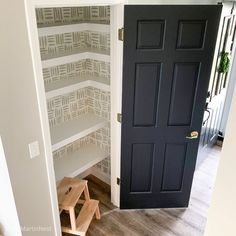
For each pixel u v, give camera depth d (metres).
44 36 2.36
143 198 2.83
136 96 2.31
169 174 2.71
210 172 3.57
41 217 2.04
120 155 2.60
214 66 2.99
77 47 2.69
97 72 2.75
